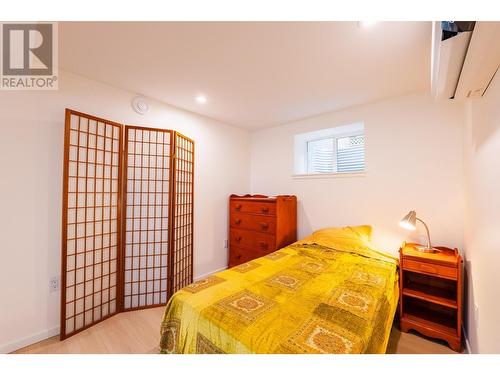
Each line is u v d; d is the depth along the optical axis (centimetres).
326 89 214
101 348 166
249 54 158
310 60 165
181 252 254
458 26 78
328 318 111
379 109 240
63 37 139
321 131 292
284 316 112
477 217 138
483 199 124
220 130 314
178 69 179
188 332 118
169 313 132
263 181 349
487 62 93
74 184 184
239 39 142
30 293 167
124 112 218
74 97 186
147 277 231
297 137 317
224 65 173
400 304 187
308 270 173
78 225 187
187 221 264
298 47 150
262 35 138
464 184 184
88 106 194
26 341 164
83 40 142
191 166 271
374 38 140
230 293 135
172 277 234
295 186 310
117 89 213
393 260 198
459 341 161
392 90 214
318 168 319
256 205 282
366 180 248
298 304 124
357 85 205
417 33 134
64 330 173
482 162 125
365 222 247
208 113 282
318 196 286
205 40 143
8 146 159
